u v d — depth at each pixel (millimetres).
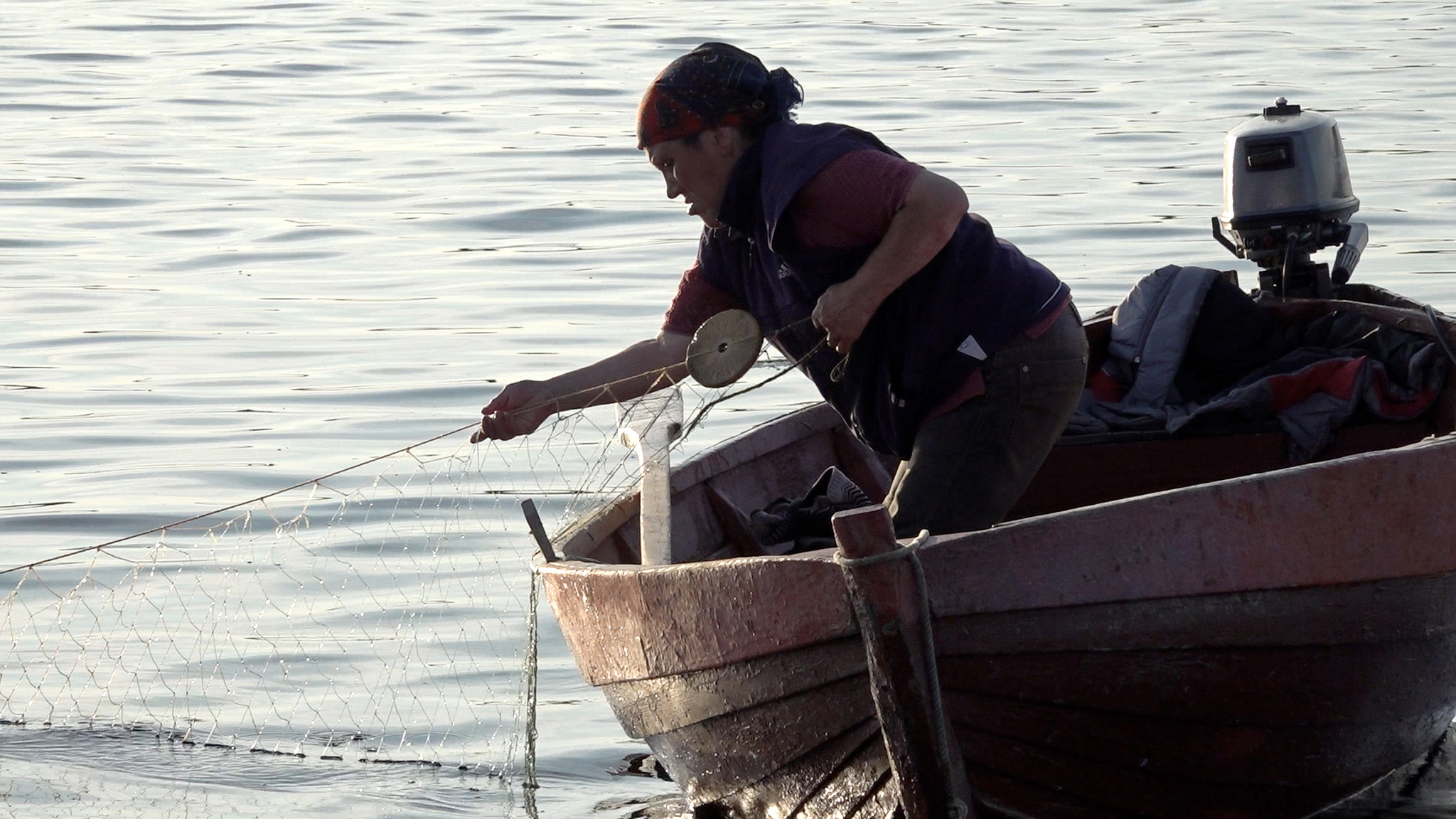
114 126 33094
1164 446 10508
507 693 10531
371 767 9375
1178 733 7066
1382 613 7262
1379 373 10438
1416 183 24828
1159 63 38281
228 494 14156
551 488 13875
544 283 21516
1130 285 19781
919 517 7910
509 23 47469
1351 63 37500
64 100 35844
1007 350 7879
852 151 7527
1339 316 11211
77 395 17109
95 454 15250
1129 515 6711
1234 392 10453
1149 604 6746
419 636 11328
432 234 24438
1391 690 7574
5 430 15922
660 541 8500
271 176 28578
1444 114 30547
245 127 33125
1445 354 10422
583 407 9109
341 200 26641
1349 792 8023
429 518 13430
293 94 36688
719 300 8781
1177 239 22125
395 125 33125
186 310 20547
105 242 24125
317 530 13266
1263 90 34000
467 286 21516
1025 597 6574
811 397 16438
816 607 6766
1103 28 44844
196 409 16594
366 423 16047
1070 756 6941
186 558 12711
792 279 8000
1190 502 6801
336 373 17797
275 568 12516
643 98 7922
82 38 44406
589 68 39562
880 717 6621
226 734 9852
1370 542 7152
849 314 7500
